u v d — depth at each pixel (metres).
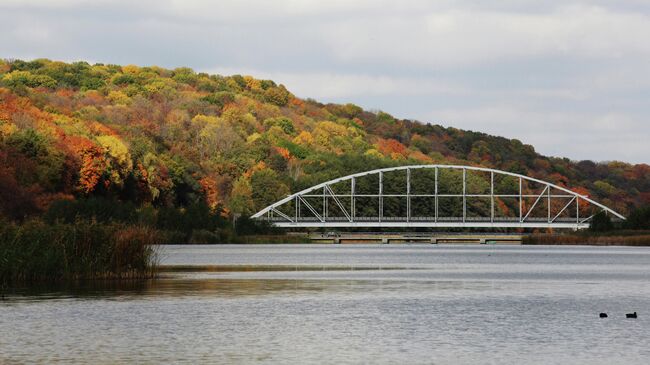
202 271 101.31
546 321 57.38
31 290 71.69
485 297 71.50
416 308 64.00
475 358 45.34
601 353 46.59
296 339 50.59
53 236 79.19
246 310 62.25
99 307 62.47
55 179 195.12
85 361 44.22
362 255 157.75
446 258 145.12
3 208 172.88
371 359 45.09
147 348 47.62
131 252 82.56
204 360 44.75
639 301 68.50
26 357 45.06
